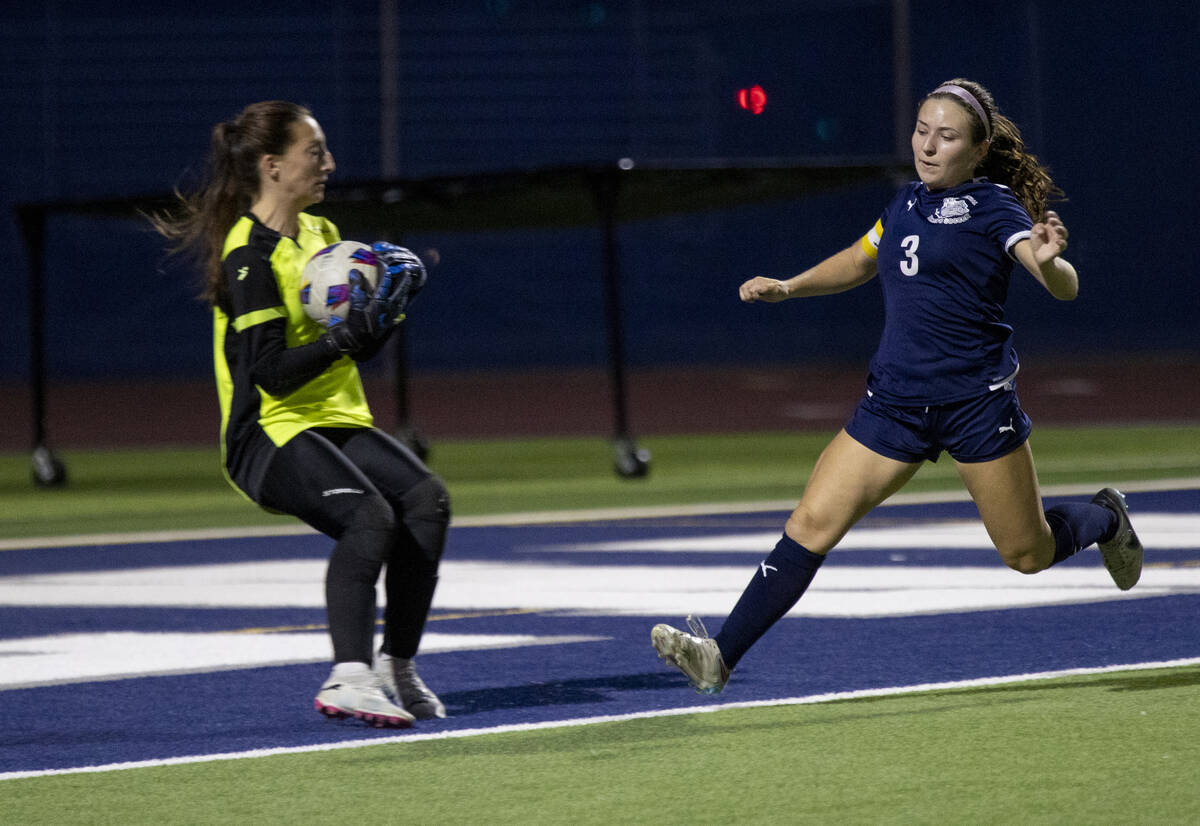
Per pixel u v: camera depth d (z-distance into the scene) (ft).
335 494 64.90
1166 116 481.46
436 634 89.51
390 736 64.13
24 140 485.97
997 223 62.39
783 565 65.31
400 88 500.74
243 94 495.41
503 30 504.02
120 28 492.95
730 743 61.26
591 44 503.61
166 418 364.17
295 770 58.70
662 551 128.36
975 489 65.51
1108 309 482.69
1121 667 73.77
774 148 495.41
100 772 59.00
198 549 137.69
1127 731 61.16
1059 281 59.57
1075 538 70.13
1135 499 157.99
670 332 483.10
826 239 477.36
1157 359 466.70
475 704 70.23
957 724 63.16
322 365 63.52
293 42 496.64
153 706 71.51
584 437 308.81
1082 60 483.51
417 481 67.51
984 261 62.85
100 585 114.73
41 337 220.84
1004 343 64.13
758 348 482.28
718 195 211.82
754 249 481.46
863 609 94.27
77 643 89.25
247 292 64.28
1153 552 117.19
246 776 57.93
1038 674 72.84
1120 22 481.87
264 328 64.13
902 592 101.04
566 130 504.43
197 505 185.06
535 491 188.85
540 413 361.30
